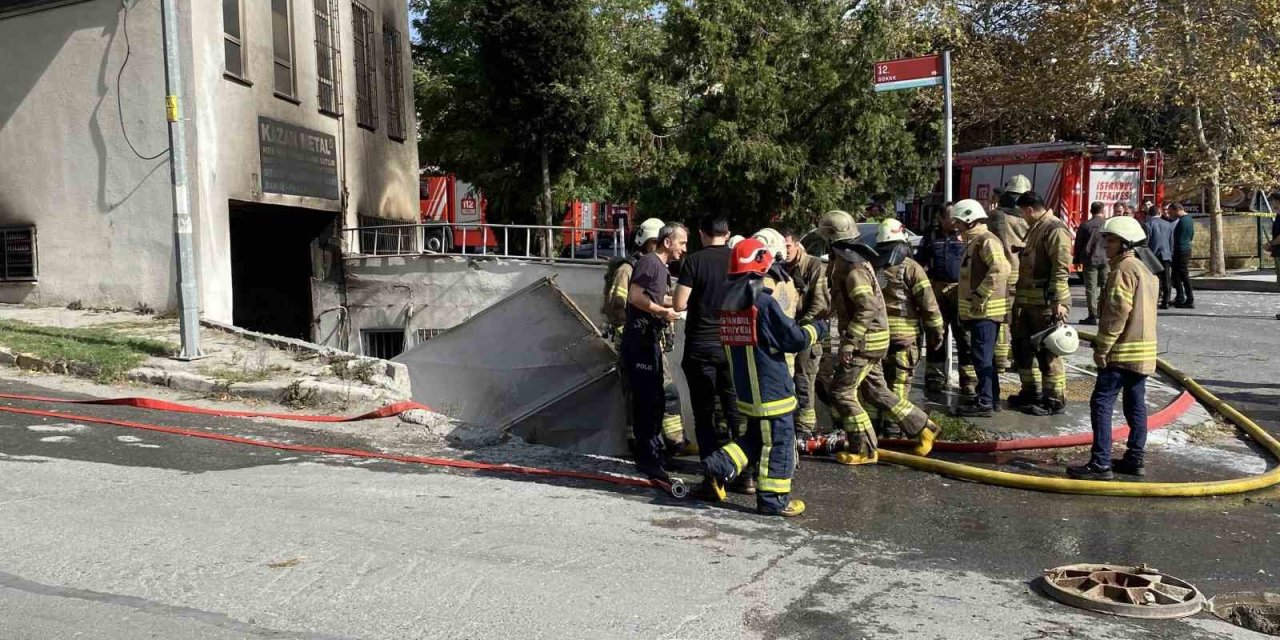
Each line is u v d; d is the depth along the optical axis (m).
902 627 4.27
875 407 7.48
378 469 6.87
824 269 7.48
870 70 16.06
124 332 11.52
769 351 5.86
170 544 5.09
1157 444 7.96
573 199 26.34
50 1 12.81
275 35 14.02
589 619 4.25
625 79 23.34
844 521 5.93
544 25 22.59
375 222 17.08
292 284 15.76
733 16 16.19
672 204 16.66
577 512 5.91
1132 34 23.59
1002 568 5.15
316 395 8.84
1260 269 24.98
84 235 13.11
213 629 4.07
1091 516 6.14
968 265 8.52
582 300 13.04
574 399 8.38
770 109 15.93
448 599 4.44
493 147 24.44
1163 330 14.60
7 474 6.42
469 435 7.73
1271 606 4.72
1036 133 29.36
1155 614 4.51
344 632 4.07
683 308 6.43
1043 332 8.16
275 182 13.91
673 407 7.35
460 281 14.52
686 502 6.25
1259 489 6.71
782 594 4.63
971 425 8.13
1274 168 22.64
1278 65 22.38
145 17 12.44
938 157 23.81
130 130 12.66
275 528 5.41
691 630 4.17
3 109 13.34
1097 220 14.95
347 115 16.00
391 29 18.11
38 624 4.10
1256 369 11.38
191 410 8.57
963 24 28.72
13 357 10.16
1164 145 29.41
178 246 10.12
